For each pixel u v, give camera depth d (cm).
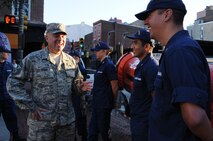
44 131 357
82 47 1905
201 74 183
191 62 183
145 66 354
